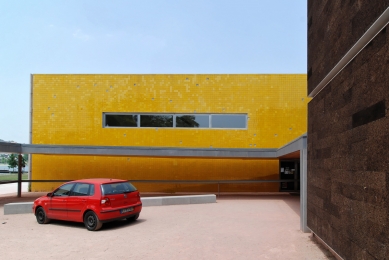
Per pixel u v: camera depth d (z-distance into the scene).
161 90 18.39
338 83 5.20
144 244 7.21
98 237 7.91
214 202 14.49
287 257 6.20
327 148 5.83
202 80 18.33
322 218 6.13
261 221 9.98
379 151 3.58
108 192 8.91
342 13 4.86
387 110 3.39
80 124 18.47
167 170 18.38
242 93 18.22
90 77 18.62
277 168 18.28
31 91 18.75
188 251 6.63
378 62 3.64
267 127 18.05
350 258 4.49
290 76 18.16
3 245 7.20
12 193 18.73
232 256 6.27
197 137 18.17
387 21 3.54
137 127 18.36
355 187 4.32
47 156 18.66
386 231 3.36
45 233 8.41
